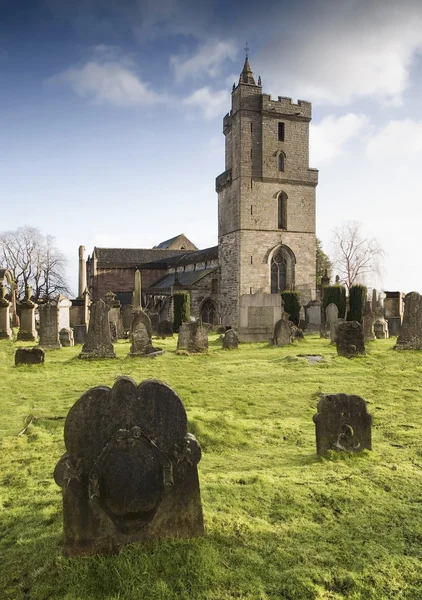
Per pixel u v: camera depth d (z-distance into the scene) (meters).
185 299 38.56
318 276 64.06
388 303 31.59
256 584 3.67
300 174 44.12
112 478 4.16
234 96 43.88
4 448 7.01
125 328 30.33
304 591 3.59
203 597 3.54
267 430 7.94
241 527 4.48
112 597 3.52
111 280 63.22
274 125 43.50
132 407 4.25
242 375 13.14
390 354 16.67
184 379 12.60
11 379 12.74
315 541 4.28
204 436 7.43
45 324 20.70
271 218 43.25
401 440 7.33
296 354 17.83
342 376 12.82
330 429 6.70
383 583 3.69
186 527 4.32
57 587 3.65
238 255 42.59
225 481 5.55
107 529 4.13
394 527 4.51
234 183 43.47
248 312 25.81
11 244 66.88
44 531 4.52
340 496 5.12
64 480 4.07
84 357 16.62
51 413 9.01
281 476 5.75
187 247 75.94
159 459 4.27
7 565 3.95
